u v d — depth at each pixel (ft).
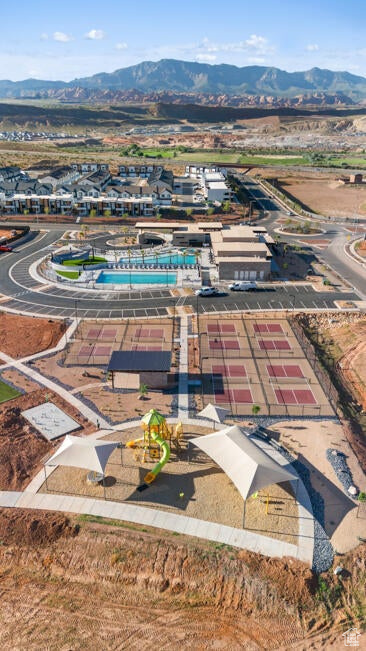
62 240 398.42
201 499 138.31
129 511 133.49
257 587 114.83
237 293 290.97
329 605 113.50
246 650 104.06
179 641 105.40
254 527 129.29
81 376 199.31
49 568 121.08
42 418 172.04
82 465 137.18
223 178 584.81
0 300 278.87
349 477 148.15
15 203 476.13
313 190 617.62
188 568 118.83
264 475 131.13
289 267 339.16
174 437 160.86
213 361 212.02
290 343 228.63
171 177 602.44
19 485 142.92
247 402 183.93
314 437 165.07
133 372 184.44
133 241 395.75
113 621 109.50
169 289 296.51
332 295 288.71
